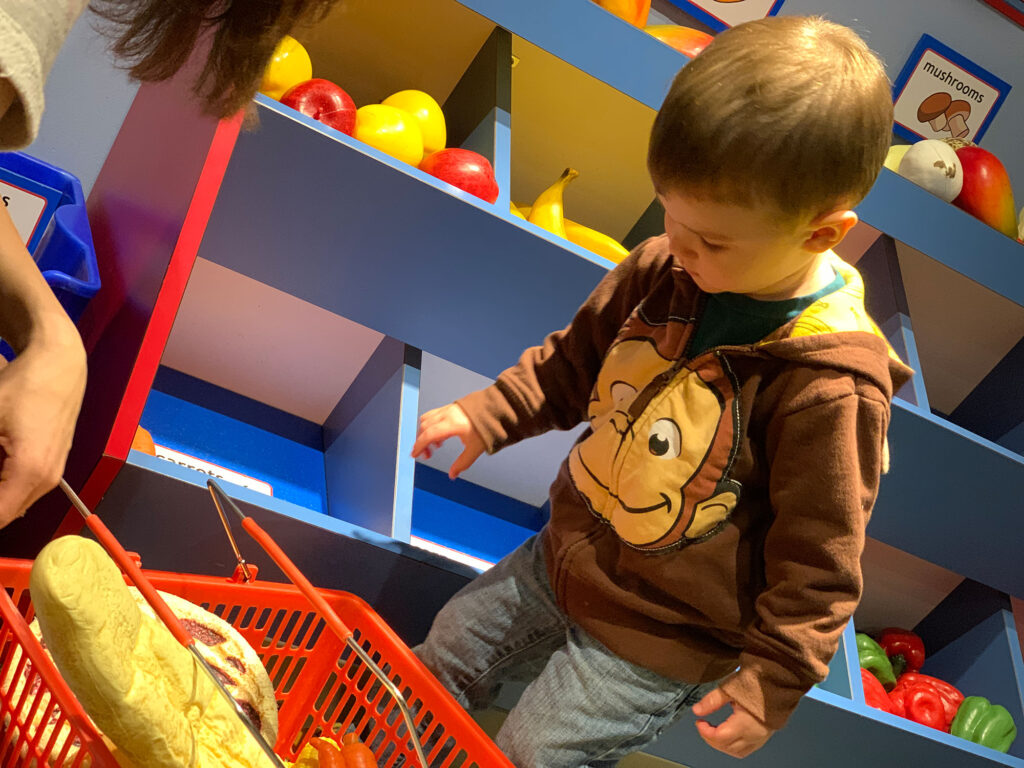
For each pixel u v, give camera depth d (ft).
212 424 5.05
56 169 4.73
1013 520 5.81
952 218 5.81
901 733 5.03
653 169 2.85
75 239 4.43
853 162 2.80
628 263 3.64
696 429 3.15
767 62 2.78
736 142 2.69
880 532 5.94
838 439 2.96
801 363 3.03
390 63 5.50
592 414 3.55
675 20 6.54
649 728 3.29
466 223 4.43
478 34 5.32
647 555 3.21
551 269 4.62
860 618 7.07
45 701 2.46
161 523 3.55
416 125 4.74
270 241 4.37
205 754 2.31
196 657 2.28
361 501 4.68
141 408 3.38
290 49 4.64
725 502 3.13
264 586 3.16
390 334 4.78
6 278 2.23
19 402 2.05
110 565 2.14
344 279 4.55
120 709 2.07
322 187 4.21
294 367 5.19
